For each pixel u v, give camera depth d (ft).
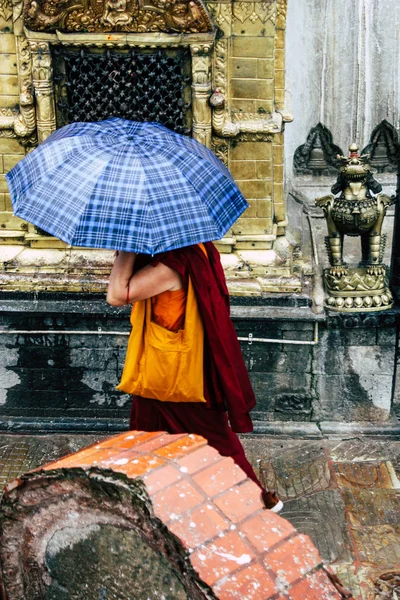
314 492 14.21
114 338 15.64
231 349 11.46
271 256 16.35
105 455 6.79
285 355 15.66
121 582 6.81
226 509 6.40
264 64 15.53
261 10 15.17
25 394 16.14
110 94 15.79
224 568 5.99
